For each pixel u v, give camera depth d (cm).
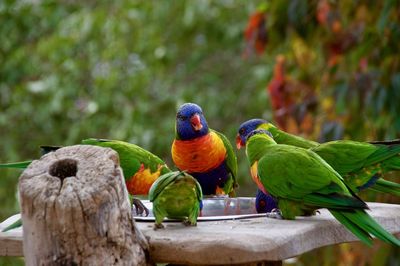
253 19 1018
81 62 1608
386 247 899
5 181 1639
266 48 1020
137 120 1505
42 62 1678
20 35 1717
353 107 922
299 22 980
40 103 1644
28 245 470
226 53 1738
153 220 562
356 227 525
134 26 1580
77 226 456
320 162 564
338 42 973
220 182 762
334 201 536
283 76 1034
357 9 954
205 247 476
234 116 1656
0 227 579
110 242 465
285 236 489
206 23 1614
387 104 903
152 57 1580
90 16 1552
